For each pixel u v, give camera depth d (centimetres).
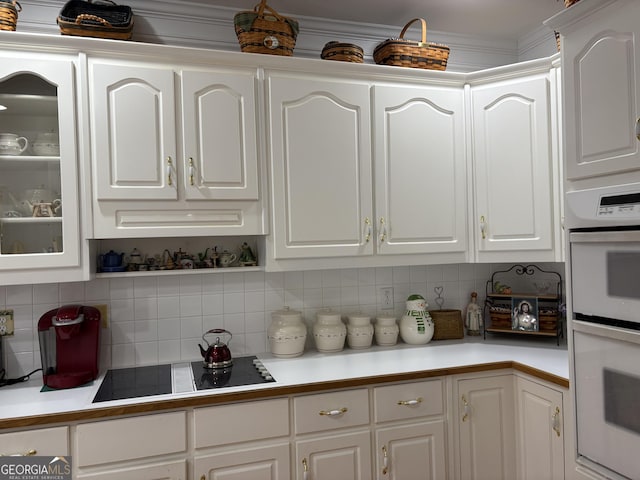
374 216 230
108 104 194
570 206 157
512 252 235
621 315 139
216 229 208
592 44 149
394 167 232
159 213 202
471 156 242
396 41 234
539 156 228
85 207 192
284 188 217
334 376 204
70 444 171
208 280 240
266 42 214
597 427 148
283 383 196
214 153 207
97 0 215
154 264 232
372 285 269
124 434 175
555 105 224
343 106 225
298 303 255
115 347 227
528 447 215
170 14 233
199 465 183
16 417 164
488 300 276
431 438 212
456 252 242
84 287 223
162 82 200
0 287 212
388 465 205
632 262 135
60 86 189
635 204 133
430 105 238
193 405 181
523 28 275
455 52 283
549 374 200
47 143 189
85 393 190
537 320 258
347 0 236
